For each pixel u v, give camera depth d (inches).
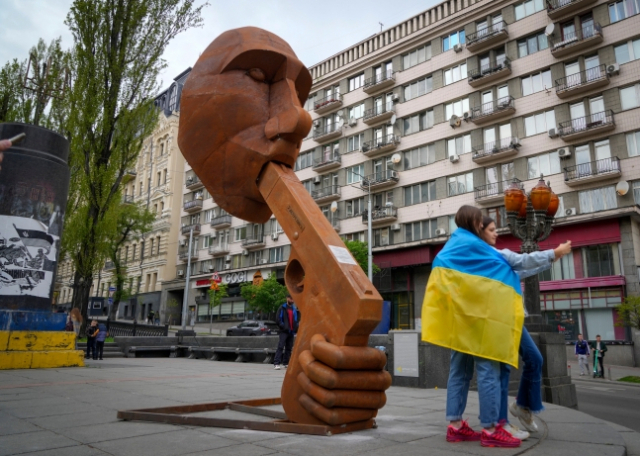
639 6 990.4
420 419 170.4
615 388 584.7
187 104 178.5
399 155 1317.7
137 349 626.8
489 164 1162.6
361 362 137.4
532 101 1111.0
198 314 1892.2
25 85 971.3
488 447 121.6
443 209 1226.0
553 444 128.6
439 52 1306.6
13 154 394.0
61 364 403.5
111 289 1498.5
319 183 1567.4
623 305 835.4
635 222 979.9
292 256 159.6
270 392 247.8
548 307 1032.8
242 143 170.6
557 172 1058.1
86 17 696.4
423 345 306.3
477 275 130.3
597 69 1023.0
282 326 428.1
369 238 1167.6
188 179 2050.9
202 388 266.2
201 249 1951.3
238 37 174.2
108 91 710.5
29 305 393.7
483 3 1224.8
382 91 1427.2
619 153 975.0
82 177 735.1
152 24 716.7
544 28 1116.5
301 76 177.6
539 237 453.4
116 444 126.2
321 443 125.6
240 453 115.1
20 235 391.2
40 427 151.3
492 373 125.6
